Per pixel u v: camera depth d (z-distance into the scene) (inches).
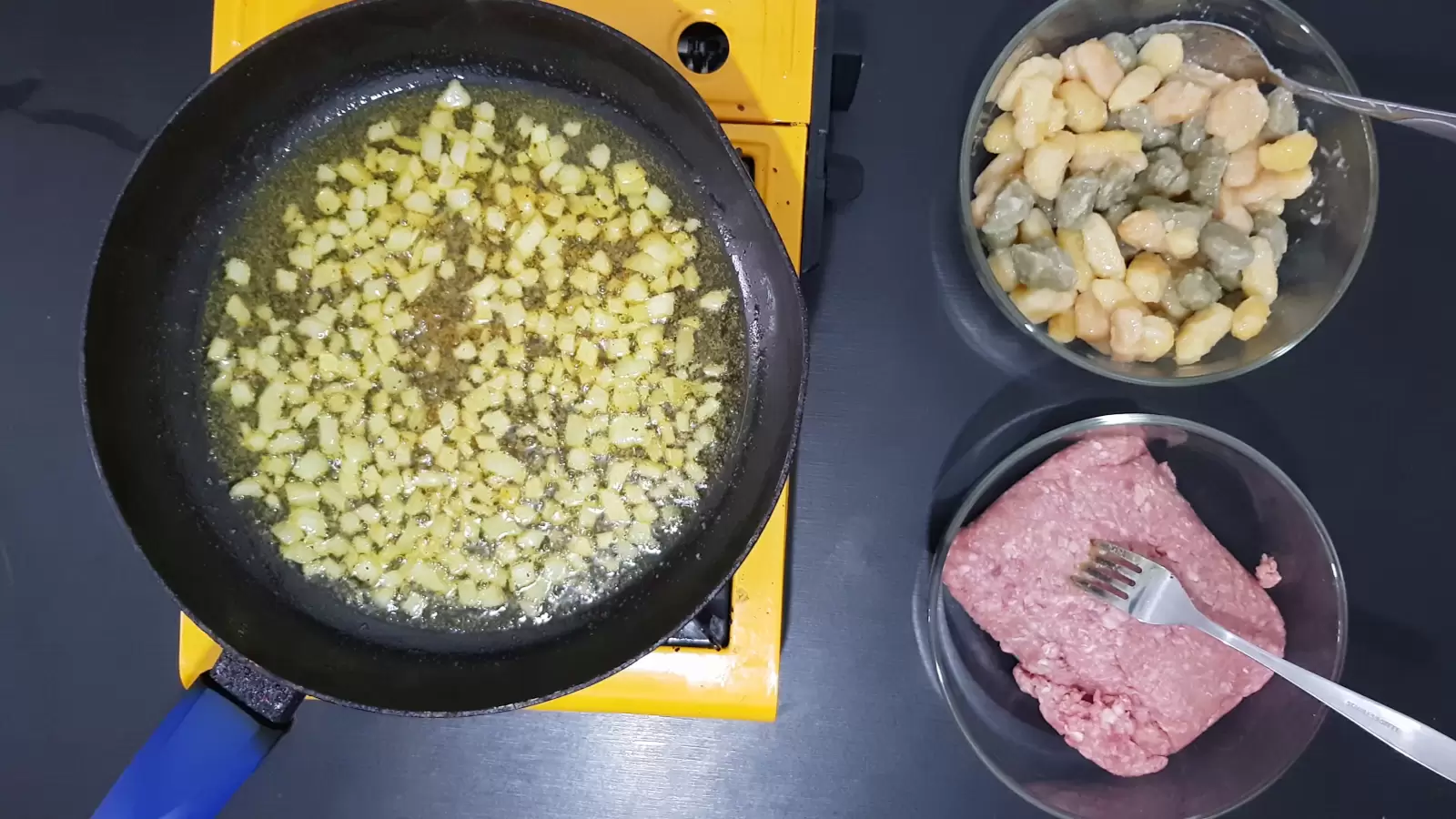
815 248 30.5
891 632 34.5
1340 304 35.9
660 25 29.8
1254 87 31.6
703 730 34.3
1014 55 32.8
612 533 30.1
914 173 35.5
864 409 35.1
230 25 29.5
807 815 34.0
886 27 35.8
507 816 34.0
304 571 29.4
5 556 34.1
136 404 28.0
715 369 30.6
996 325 35.4
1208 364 33.1
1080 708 32.6
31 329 34.4
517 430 30.1
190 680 28.7
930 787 34.1
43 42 34.6
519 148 30.8
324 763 33.9
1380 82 35.9
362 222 30.1
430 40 29.0
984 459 35.0
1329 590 33.4
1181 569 32.8
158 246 28.4
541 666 28.8
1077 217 31.8
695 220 31.0
